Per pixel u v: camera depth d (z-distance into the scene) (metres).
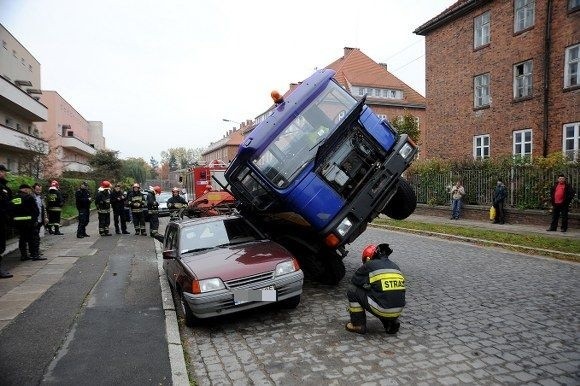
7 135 23.06
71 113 54.31
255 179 6.55
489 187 15.79
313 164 6.28
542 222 13.31
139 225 14.61
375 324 5.38
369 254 5.06
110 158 43.06
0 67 28.48
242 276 5.46
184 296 5.47
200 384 4.03
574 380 3.69
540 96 17.97
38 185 13.41
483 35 21.02
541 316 5.28
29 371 4.19
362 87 42.62
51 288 7.36
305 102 6.81
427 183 19.17
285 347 4.79
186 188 28.88
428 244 11.06
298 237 7.19
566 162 12.98
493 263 8.41
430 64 24.50
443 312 5.62
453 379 3.80
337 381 3.89
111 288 7.39
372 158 6.91
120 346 4.81
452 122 23.06
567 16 16.72
